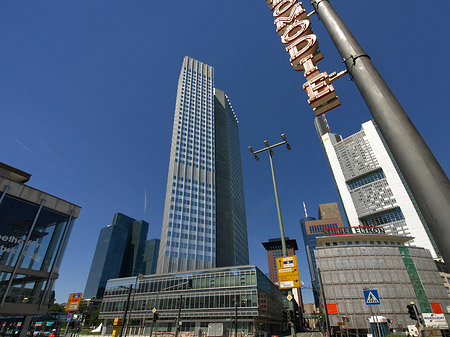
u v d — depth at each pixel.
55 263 25.28
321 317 97.94
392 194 134.75
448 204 2.51
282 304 93.94
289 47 7.61
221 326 38.28
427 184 2.76
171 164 118.31
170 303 59.59
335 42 4.75
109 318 65.31
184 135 127.25
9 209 23.08
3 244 21.97
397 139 3.22
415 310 18.81
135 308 63.03
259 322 54.34
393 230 126.75
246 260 137.25
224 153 146.62
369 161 150.88
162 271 84.94
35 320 41.81
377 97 3.64
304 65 6.96
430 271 62.06
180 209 102.75
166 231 95.88
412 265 62.66
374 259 64.12
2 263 21.58
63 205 27.53
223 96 174.12
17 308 21.66
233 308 52.91
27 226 23.91
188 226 99.75
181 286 61.12
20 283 22.31
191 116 135.75
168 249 90.56
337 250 66.69
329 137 185.00
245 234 147.50
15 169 26.14
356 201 149.25
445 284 67.31
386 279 60.84
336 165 168.25
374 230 80.94
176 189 107.69
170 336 52.03
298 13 7.73
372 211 138.88
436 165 2.90
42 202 25.69
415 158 2.98
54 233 25.95
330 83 5.96
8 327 21.86
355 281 61.44
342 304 59.00
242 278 56.47
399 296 58.12
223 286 57.00
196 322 54.44
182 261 90.19
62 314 48.75
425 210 2.71
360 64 4.12
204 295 57.25
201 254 95.25
